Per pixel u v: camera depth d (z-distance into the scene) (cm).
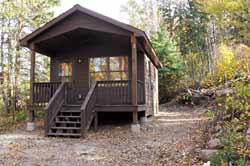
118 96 1029
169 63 2281
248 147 457
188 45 2847
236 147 465
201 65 2306
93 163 562
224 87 835
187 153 585
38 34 1046
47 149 698
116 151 668
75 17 1028
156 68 1772
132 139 820
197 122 1073
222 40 1992
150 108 1404
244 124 567
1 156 625
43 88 1077
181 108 1939
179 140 752
